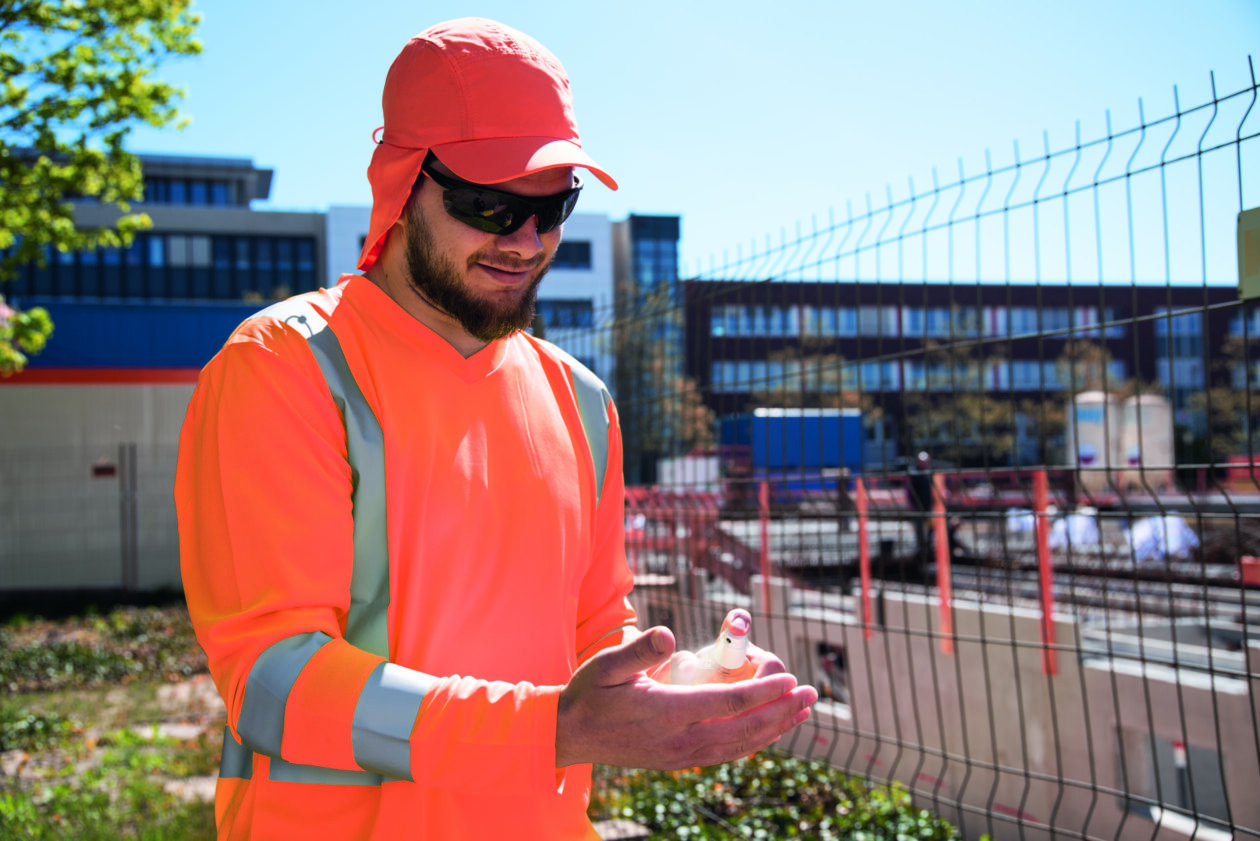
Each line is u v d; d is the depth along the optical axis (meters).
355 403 1.11
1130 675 4.60
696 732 0.92
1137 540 9.52
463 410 1.18
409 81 1.16
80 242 9.20
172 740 6.83
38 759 6.43
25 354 17.48
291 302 1.16
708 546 6.88
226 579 1.01
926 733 5.54
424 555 1.11
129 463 16.05
